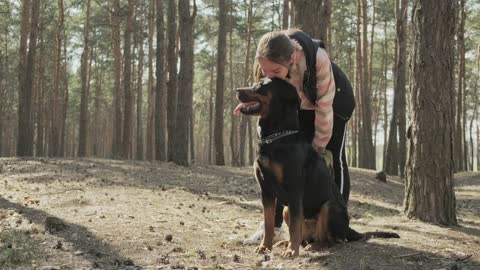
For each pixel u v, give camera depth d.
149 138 31.03
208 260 4.30
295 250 4.29
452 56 6.66
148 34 31.70
